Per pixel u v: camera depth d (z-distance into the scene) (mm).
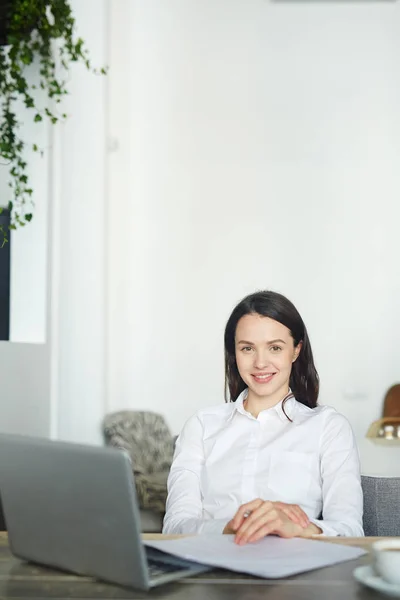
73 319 4457
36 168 4066
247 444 2082
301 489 2000
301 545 1530
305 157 5367
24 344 3998
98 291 4566
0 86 3637
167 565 1398
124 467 1219
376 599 1219
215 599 1223
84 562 1332
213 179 5422
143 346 5426
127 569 1267
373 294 5293
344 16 5352
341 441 2035
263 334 2049
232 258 5406
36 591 1280
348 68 5344
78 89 4410
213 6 5418
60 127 4145
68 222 4375
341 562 1432
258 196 5395
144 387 5418
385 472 2908
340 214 5332
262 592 1255
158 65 5441
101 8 4590
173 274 5426
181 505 2039
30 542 1423
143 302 5430
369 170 5312
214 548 1483
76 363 4477
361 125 5328
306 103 5371
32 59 3652
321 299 5332
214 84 5426
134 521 1231
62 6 3625
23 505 1403
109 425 4711
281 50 5387
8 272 4125
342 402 5285
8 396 3949
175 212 5441
